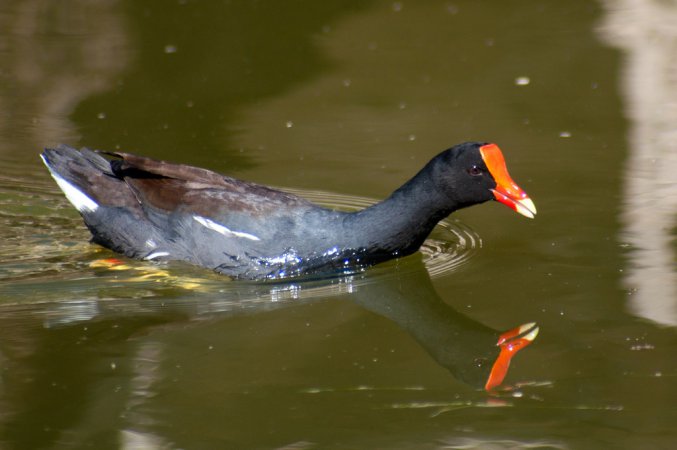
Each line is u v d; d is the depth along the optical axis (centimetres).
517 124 1653
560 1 2244
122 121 1652
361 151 1545
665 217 1294
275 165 1488
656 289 1087
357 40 2034
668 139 1576
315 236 1147
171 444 795
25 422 823
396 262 1195
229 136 1602
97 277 1133
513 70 1891
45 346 961
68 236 1256
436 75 1875
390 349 974
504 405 859
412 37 2050
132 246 1186
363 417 839
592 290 1092
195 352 956
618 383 891
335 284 1137
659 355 941
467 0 2248
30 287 1098
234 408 849
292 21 2111
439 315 1054
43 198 1369
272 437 805
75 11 2169
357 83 1842
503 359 950
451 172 1128
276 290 1116
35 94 1758
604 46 1975
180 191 1176
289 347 973
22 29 2062
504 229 1298
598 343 971
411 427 822
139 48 1973
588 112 1700
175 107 1720
